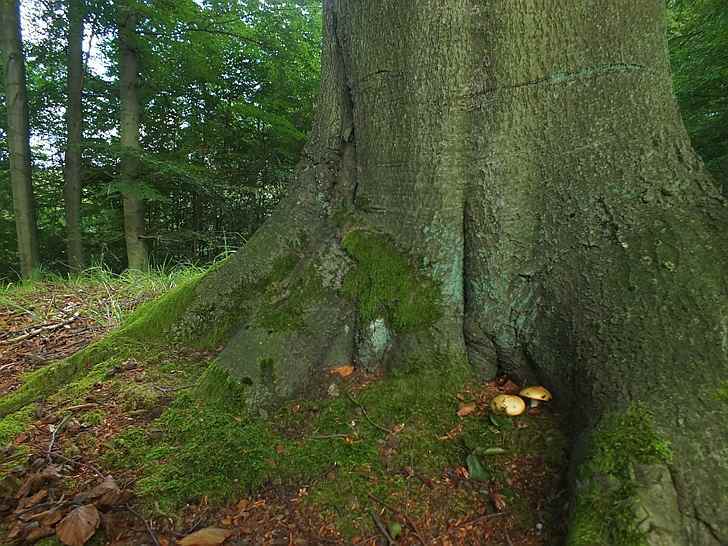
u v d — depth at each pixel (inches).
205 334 118.3
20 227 343.3
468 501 75.4
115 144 383.6
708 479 60.1
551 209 90.9
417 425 88.2
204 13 386.9
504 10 89.0
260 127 483.8
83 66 402.9
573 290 86.7
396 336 98.7
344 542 70.4
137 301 207.8
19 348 160.6
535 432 83.7
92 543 68.3
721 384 66.2
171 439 87.4
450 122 96.0
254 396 93.7
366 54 103.0
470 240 97.8
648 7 87.5
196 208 487.5
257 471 80.6
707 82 260.4
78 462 83.4
